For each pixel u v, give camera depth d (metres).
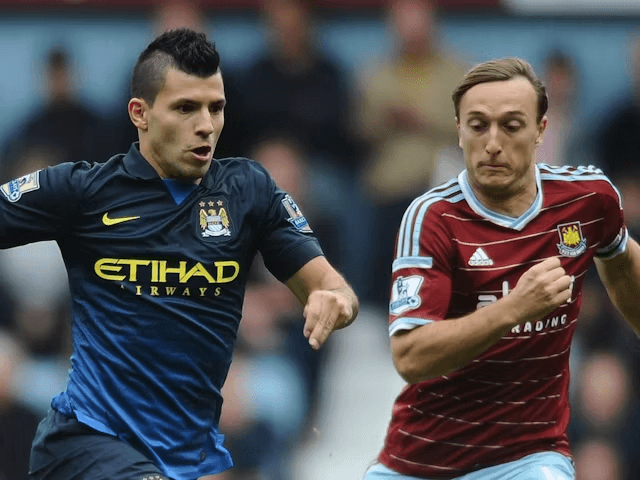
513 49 44.94
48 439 19.30
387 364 38.69
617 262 21.00
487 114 19.16
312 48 40.22
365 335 39.16
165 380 19.12
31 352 37.31
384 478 21.25
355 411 37.56
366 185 39.28
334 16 44.22
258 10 44.84
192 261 19.20
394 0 43.91
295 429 36.09
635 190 39.62
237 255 19.48
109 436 19.00
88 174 19.34
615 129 40.47
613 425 35.59
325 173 39.62
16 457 34.84
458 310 20.06
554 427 20.45
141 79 19.22
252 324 36.47
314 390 36.97
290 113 39.69
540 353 19.91
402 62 39.62
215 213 19.45
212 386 19.50
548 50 44.84
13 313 37.66
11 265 37.81
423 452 20.72
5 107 45.38
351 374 38.34
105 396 19.02
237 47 44.72
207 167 19.30
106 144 40.09
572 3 44.88
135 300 19.11
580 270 20.23
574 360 36.53
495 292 19.83
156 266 19.16
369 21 44.25
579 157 40.19
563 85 40.41
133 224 19.22
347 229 39.31
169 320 19.11
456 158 38.84
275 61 39.97
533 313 18.48
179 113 19.00
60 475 19.09
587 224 20.19
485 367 19.84
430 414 20.48
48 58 40.03
